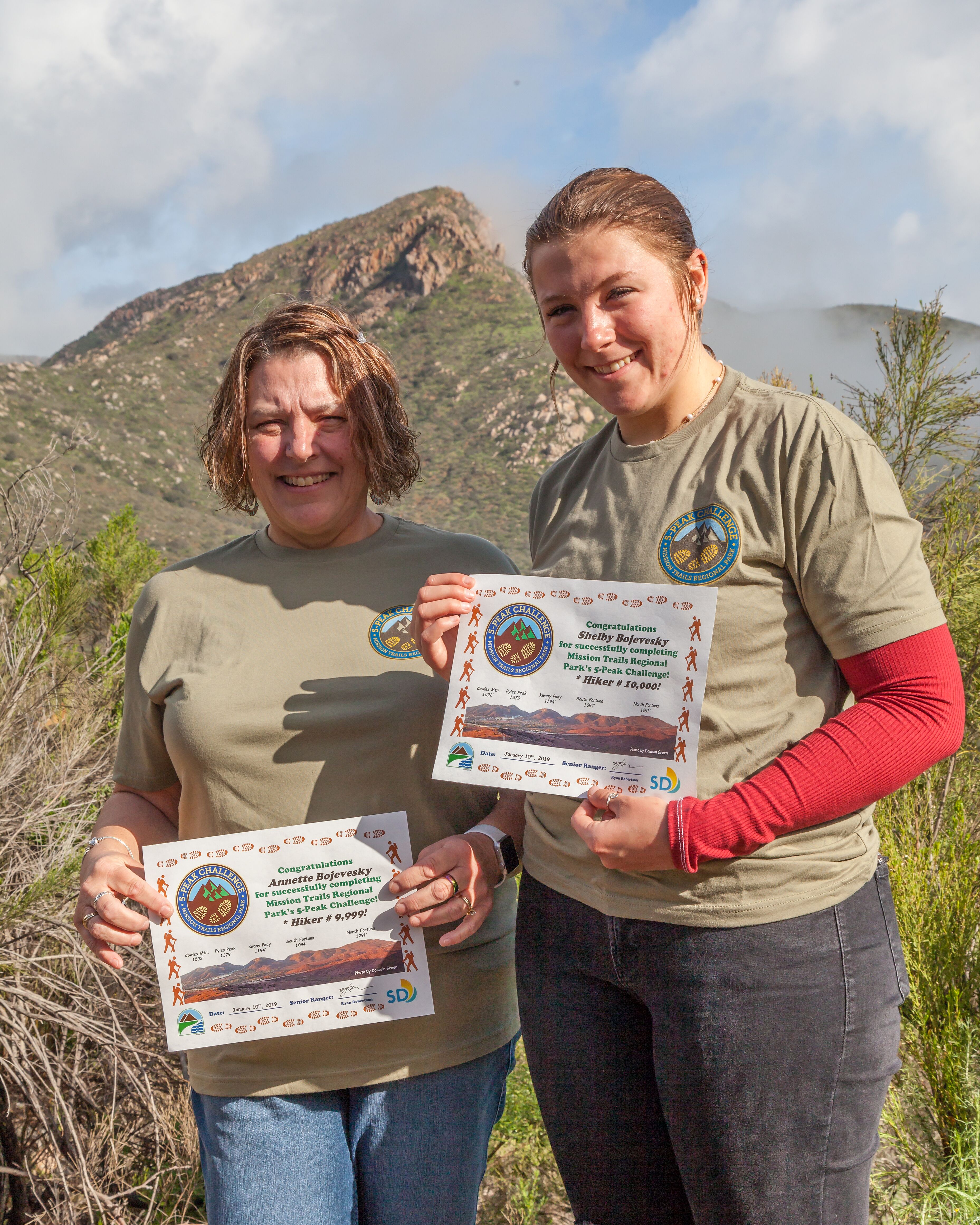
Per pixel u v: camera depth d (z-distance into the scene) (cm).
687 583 123
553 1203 243
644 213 121
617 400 128
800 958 115
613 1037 135
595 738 128
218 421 163
